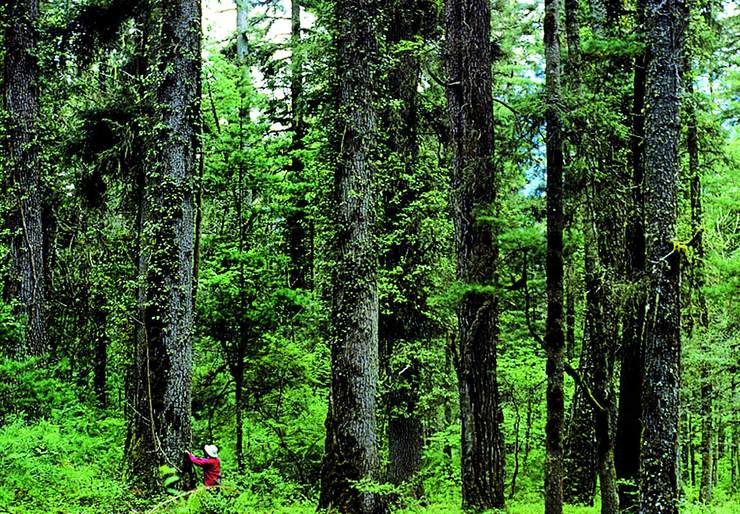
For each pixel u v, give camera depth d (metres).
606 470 10.58
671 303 9.76
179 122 12.90
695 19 14.34
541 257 10.13
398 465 15.59
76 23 16.38
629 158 13.14
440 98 16.33
